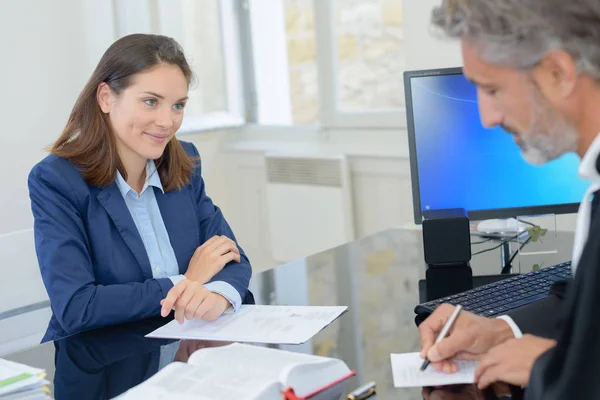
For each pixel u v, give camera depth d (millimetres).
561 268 1838
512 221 2359
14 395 1221
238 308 1753
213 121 4250
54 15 3734
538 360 1021
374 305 1722
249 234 4547
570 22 945
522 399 1164
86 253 1918
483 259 2084
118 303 1768
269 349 1371
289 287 1915
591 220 1034
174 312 1824
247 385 1192
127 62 1964
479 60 1037
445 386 1229
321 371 1253
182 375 1253
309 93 4246
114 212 1989
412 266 2043
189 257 2119
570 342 971
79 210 1970
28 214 3699
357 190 4016
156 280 1837
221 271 1935
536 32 968
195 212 2197
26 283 2094
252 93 4449
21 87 3637
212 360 1312
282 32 4285
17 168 3646
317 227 4094
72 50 3812
